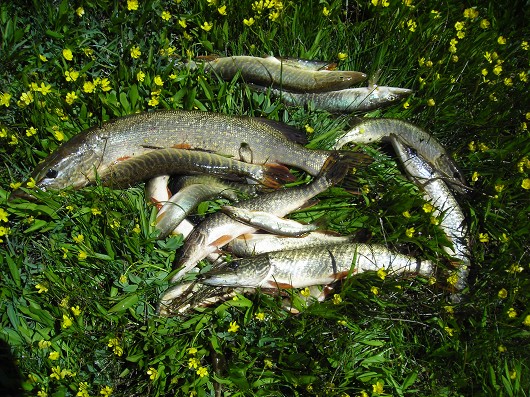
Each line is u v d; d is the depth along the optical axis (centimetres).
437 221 90
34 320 82
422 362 88
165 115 92
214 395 80
